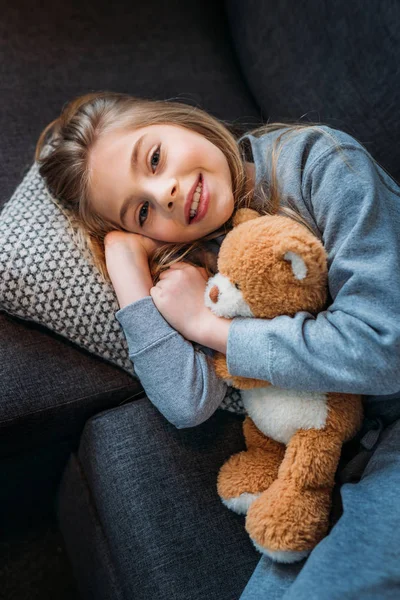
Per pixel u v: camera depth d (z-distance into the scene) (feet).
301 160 2.74
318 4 3.26
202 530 2.62
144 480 2.72
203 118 3.06
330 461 2.51
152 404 2.95
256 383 2.62
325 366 2.35
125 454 2.79
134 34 4.09
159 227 2.85
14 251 2.94
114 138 2.92
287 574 2.37
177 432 2.87
